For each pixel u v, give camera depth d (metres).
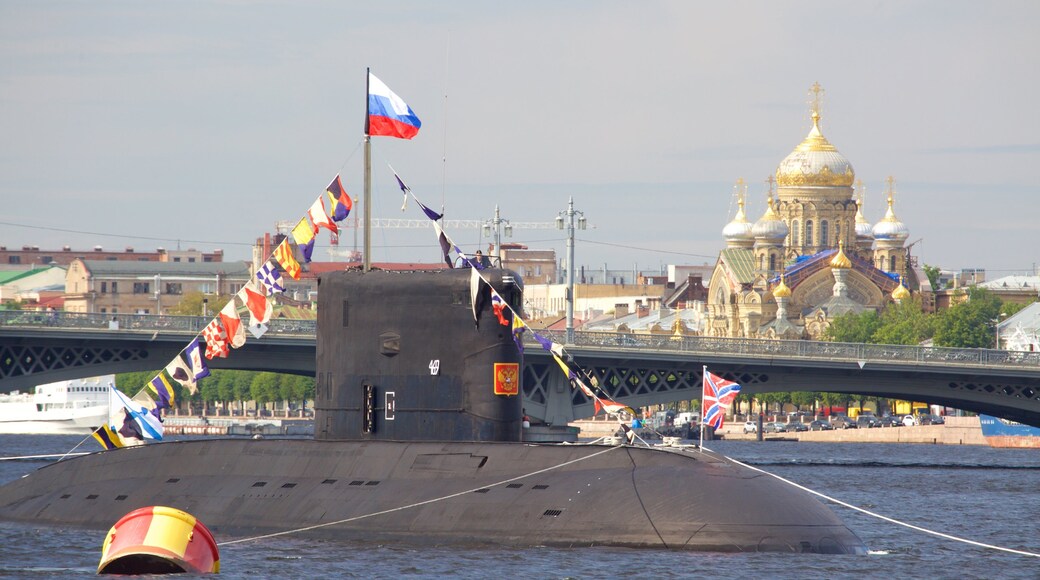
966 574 126.69
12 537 139.38
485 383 133.00
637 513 122.25
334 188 142.12
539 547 122.75
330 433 139.88
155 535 114.69
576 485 126.38
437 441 134.00
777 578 112.56
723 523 120.62
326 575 114.38
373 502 130.75
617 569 114.56
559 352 131.38
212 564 115.94
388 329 136.00
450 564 117.31
